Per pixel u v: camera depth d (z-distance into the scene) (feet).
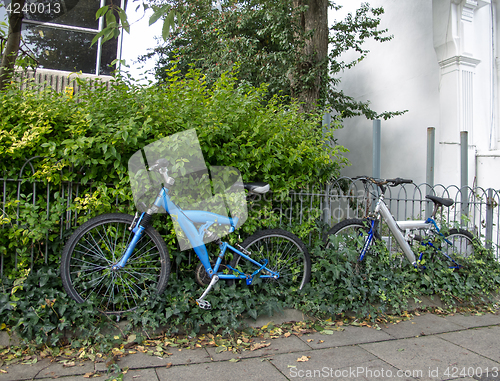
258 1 26.68
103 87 9.03
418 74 26.16
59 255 9.01
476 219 16.74
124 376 6.93
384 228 12.61
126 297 9.02
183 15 28.09
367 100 30.22
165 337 8.48
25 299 8.02
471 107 21.62
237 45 25.82
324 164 11.34
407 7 27.14
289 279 10.93
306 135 11.33
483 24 22.15
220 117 9.64
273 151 10.42
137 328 8.50
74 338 8.00
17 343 7.69
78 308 8.16
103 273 8.98
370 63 30.91
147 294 8.88
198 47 31.01
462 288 11.90
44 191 9.11
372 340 9.04
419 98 26.04
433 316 10.99
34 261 8.84
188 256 10.00
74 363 7.25
